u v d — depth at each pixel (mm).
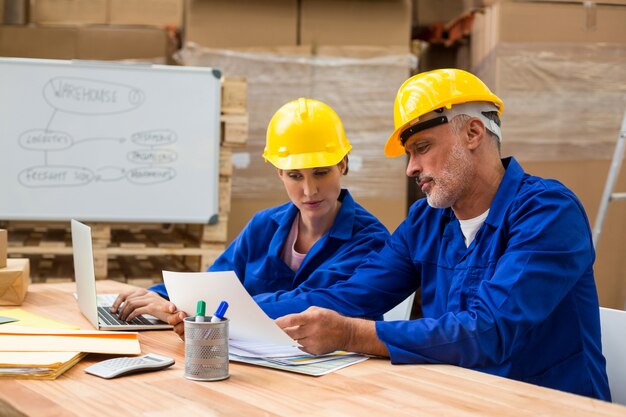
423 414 1309
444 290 2111
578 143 4941
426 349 1718
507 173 2031
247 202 4969
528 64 4926
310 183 2461
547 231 1838
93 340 1800
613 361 2002
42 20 5020
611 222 4828
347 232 2518
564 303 1940
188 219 4473
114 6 5086
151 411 1312
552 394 1448
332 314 1770
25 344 1721
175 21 5172
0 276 2412
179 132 4457
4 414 1405
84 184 4375
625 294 4797
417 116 1983
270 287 2621
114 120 4398
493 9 4977
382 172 5105
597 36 4945
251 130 4980
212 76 4465
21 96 4309
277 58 5008
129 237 4785
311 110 2516
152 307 2174
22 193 4324
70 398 1389
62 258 5000
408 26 5145
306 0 5051
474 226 2086
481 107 2035
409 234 2260
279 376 1579
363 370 1646
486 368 1745
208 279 1747
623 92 4945
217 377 1528
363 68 5098
